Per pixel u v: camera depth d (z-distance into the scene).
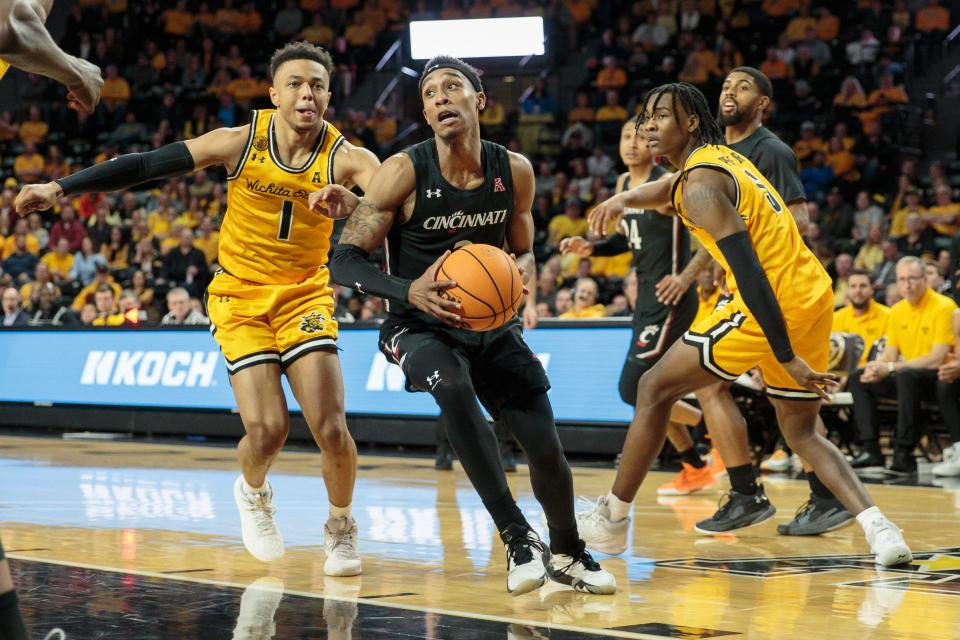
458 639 4.29
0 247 25.41
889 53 25.94
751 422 12.87
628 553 6.59
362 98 30.77
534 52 29.03
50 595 5.14
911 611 4.87
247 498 5.98
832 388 5.88
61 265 24.16
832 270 19.14
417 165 5.34
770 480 11.27
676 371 6.14
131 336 17.08
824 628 4.52
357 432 14.93
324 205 5.44
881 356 12.57
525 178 5.55
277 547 6.00
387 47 30.92
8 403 18.17
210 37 31.75
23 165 28.61
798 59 26.08
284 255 6.00
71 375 17.58
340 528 5.84
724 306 6.21
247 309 5.97
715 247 6.08
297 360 5.85
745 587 5.46
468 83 5.31
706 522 7.52
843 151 23.94
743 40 27.33
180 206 25.97
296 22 31.28
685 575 5.82
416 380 5.30
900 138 24.70
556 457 5.25
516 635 4.36
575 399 13.41
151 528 7.56
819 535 7.37
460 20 29.28
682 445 9.88
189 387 16.28
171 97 29.36
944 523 7.82
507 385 5.33
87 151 29.44
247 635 4.34
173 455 13.77
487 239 5.51
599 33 29.77
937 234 20.48
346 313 16.98
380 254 16.80
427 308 4.99
